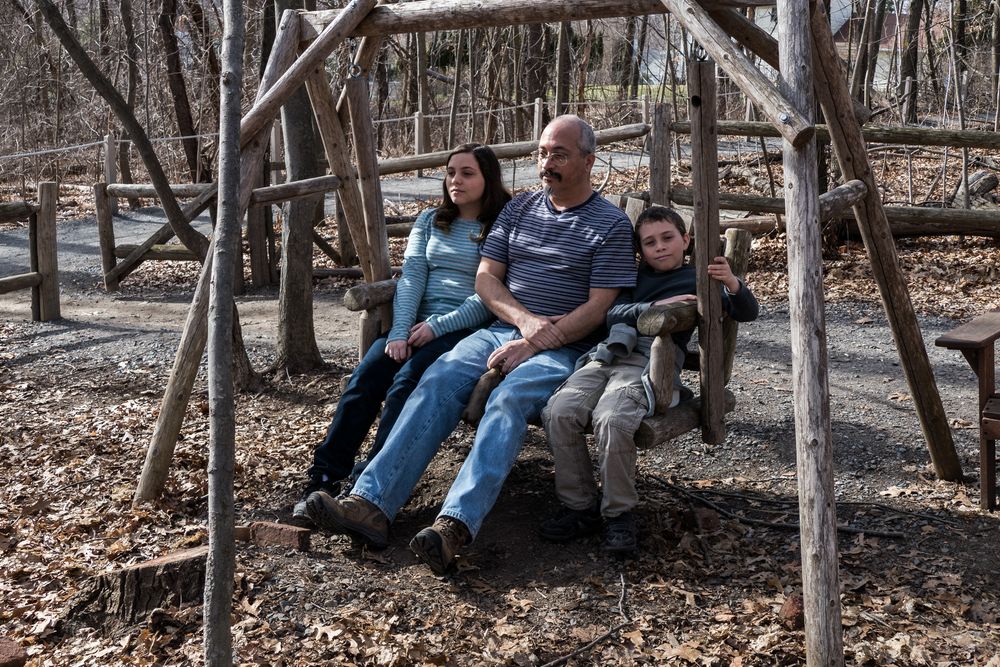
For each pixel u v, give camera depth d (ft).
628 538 10.86
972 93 57.47
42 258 24.31
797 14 9.00
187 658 9.11
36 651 9.23
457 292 12.88
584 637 9.53
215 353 6.72
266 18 25.88
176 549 11.21
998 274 25.54
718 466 13.82
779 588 10.32
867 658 9.02
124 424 15.81
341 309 25.43
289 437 15.28
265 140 12.66
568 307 12.00
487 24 11.93
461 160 12.80
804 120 8.59
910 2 51.37
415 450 11.18
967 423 15.15
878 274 12.34
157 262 33.09
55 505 12.54
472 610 10.00
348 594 10.23
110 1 58.95
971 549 11.11
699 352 11.29
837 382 17.65
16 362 20.24
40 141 58.29
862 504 12.39
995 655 9.09
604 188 40.40
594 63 71.46
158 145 57.98
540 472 13.38
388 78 80.33
